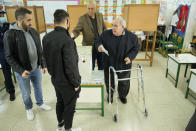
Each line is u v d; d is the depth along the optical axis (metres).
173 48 4.49
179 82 3.22
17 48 1.71
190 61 2.82
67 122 1.71
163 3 4.74
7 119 2.22
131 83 3.17
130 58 2.10
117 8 4.71
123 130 2.00
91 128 2.03
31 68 1.89
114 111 2.35
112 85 2.41
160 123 2.11
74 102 1.66
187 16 4.19
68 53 1.36
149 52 5.14
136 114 2.28
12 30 1.66
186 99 2.64
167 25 5.08
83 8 3.62
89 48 2.59
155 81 3.27
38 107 2.40
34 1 4.62
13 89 2.61
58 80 1.49
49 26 4.91
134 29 3.66
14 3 4.59
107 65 2.29
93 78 2.13
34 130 2.02
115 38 2.08
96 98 2.30
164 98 2.67
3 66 2.38
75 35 2.55
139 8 3.47
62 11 1.38
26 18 1.60
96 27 2.59
